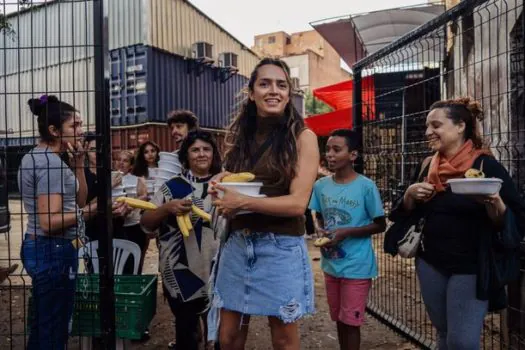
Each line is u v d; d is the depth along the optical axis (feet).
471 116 8.27
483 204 7.82
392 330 13.96
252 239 6.94
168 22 46.24
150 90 43.29
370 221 10.82
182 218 9.60
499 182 7.09
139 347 13.12
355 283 10.47
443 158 8.46
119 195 12.51
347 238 10.61
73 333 9.69
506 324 10.98
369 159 15.71
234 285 7.14
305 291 7.06
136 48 43.73
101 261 8.95
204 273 10.21
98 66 8.75
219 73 53.72
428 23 11.71
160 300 17.28
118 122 44.75
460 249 8.04
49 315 9.16
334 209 10.93
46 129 9.12
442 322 8.62
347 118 33.68
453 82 14.85
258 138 7.30
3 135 9.39
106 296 8.96
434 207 8.37
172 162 13.26
